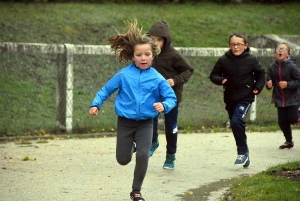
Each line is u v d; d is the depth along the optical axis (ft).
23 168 73.56
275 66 91.09
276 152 88.28
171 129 73.41
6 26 148.05
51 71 131.64
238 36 74.95
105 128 107.34
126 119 57.36
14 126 103.86
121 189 63.26
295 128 116.78
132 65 58.34
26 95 119.14
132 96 56.80
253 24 183.42
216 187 64.75
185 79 73.26
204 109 122.31
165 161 74.59
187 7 188.03
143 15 172.76
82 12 165.68
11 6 162.91
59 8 166.40
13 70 127.95
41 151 86.53
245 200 54.85
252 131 111.24
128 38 57.31
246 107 75.66
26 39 143.74
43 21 154.81
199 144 94.63
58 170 72.74
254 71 75.66
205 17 180.14
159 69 74.18
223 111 122.11
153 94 57.21
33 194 60.49
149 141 56.95
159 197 60.03
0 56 130.21
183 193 61.87
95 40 151.02
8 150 87.15
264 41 150.92
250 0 202.59
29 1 168.55
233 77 75.36
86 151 87.04
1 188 62.80
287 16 195.31
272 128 113.09
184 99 126.31
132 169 74.13
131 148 57.62
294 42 158.51
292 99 89.76
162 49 74.18
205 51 112.27
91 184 65.41
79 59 135.74
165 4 187.73
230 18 183.42
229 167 76.48
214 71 76.84
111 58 138.31
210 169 74.95
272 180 60.85
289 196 54.03
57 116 104.73
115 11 171.53
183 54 110.52
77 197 59.52
